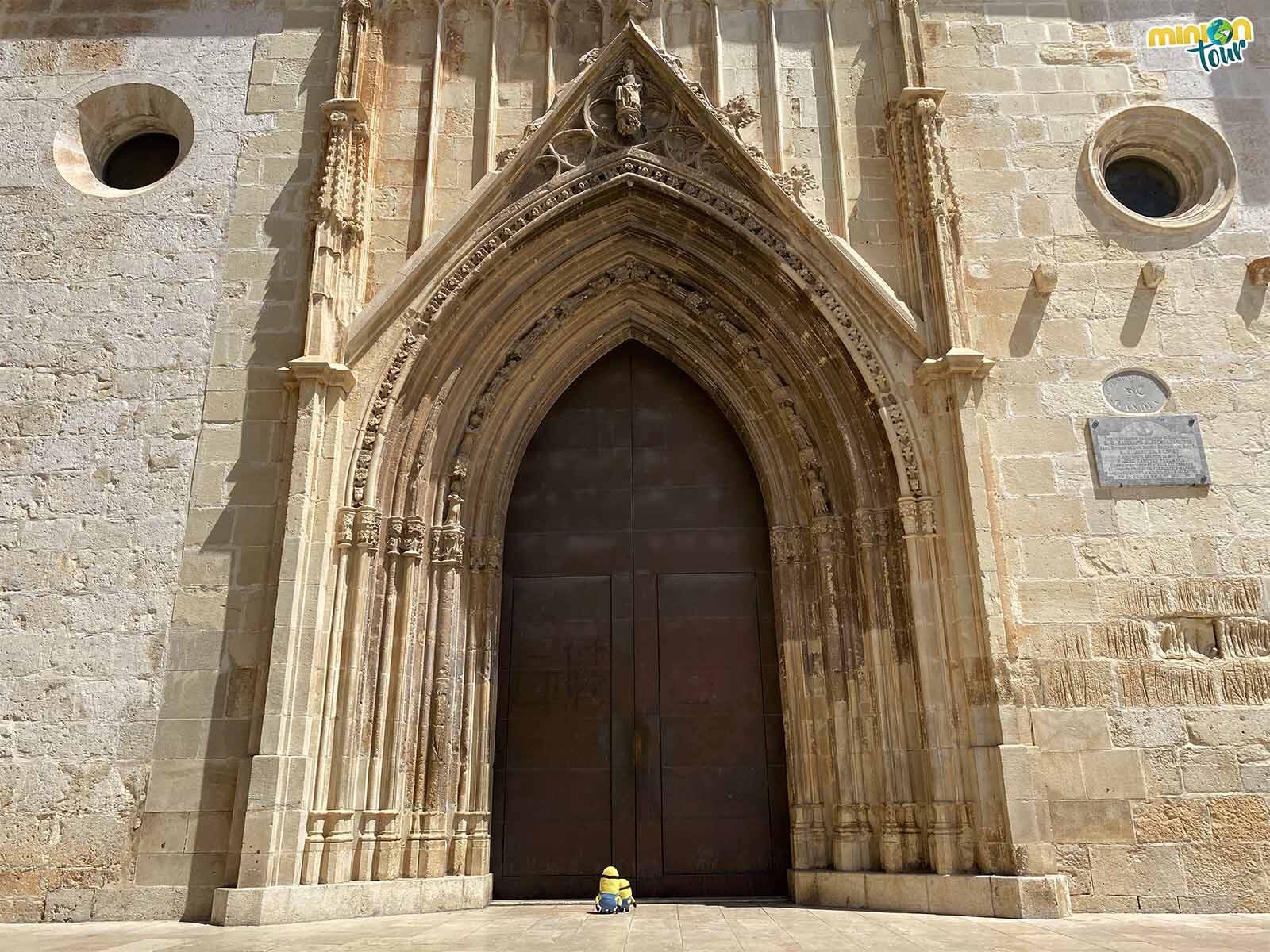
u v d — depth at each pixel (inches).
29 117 531.5
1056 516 453.1
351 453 461.4
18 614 445.1
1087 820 411.2
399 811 431.5
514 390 526.3
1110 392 473.4
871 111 523.2
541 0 553.0
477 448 506.3
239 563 449.4
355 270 491.2
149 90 537.0
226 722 426.9
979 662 415.2
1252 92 526.6
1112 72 531.2
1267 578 444.5
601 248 524.4
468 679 475.5
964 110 523.2
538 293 521.0
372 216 507.8
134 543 454.9
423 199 508.7
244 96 532.1
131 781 421.4
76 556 453.4
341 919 392.5
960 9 543.5
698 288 528.1
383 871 416.8
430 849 433.4
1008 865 386.3
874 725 446.0
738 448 540.7
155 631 441.7
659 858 474.0
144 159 546.0
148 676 435.2
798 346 498.9
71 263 502.0
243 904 377.1
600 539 526.3
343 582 442.6
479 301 501.7
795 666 480.4
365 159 506.3
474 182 517.0
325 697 426.0
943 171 492.4
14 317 492.4
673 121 521.7
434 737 451.2
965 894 386.0
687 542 524.7
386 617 450.6
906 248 491.5
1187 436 464.8
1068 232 500.4
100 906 402.9
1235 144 516.1
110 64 542.0
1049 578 443.8
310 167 515.2
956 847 402.6
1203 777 416.8
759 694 498.3
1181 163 525.0
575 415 549.6
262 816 394.0
